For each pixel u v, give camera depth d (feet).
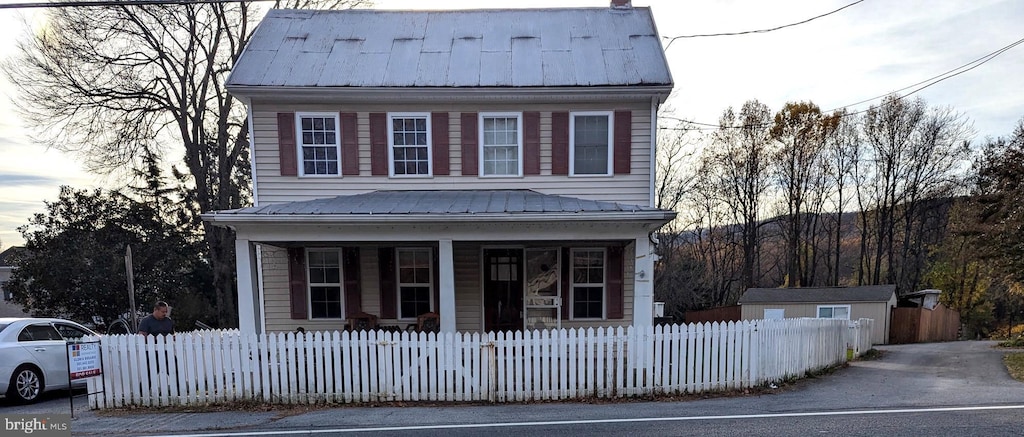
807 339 29.84
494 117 34.63
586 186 34.37
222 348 23.47
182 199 83.87
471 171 34.58
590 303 36.09
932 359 39.04
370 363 23.59
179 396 23.24
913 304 84.74
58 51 61.05
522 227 28.19
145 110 66.85
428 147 34.63
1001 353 41.60
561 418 20.24
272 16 40.73
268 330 35.65
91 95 63.05
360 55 36.24
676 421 19.51
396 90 33.01
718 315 87.30
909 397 23.03
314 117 34.24
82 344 22.54
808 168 110.32
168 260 76.84
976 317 109.09
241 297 27.84
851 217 121.80
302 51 36.40
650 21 40.50
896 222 113.50
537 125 34.37
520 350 23.49
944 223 111.65
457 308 35.91
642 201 34.22
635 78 33.58
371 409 22.26
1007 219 55.72
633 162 34.35
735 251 118.42
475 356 23.50
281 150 33.88
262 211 29.17
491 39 38.58
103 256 70.33
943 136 104.17
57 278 67.92
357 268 35.63
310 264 35.86
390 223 27.66
